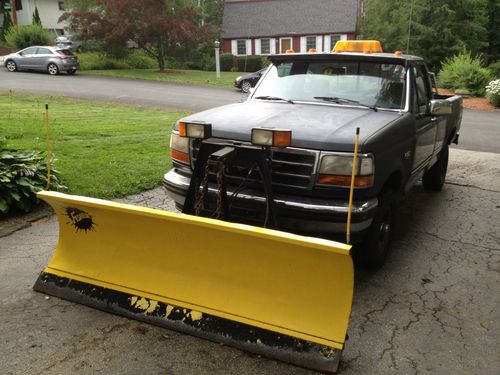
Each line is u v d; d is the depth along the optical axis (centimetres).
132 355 321
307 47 4647
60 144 926
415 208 653
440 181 731
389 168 418
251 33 4766
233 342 324
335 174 375
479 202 687
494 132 1491
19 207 568
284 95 521
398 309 386
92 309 371
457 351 333
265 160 363
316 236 389
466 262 478
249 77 2322
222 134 405
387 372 310
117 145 945
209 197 394
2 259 459
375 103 493
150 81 2658
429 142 572
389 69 513
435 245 520
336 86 515
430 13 3133
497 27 3925
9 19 3838
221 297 337
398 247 512
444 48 3122
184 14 3231
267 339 317
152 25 3086
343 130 396
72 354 321
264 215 388
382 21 3244
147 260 360
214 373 305
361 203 380
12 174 564
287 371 307
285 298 320
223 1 5006
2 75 2464
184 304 344
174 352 324
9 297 387
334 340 306
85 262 383
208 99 2009
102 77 2678
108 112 1485
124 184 688
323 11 4666
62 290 382
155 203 634
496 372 312
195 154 434
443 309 388
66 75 2645
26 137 980
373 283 429
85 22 3097
